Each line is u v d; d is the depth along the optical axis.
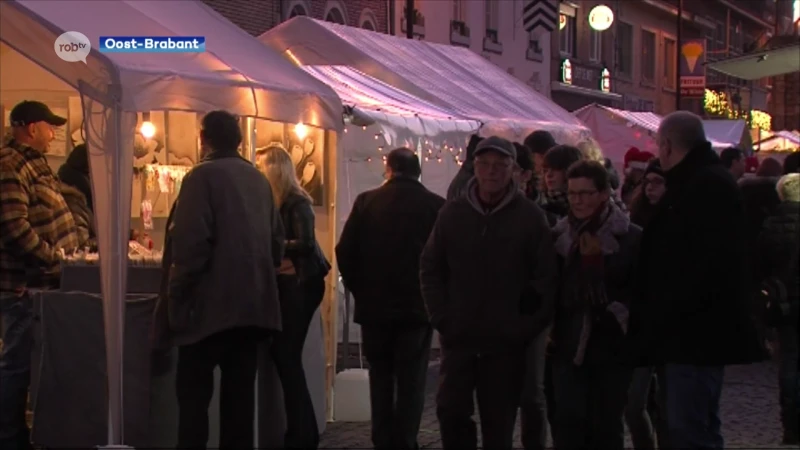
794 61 13.51
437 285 6.47
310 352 8.67
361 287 7.64
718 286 5.89
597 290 6.30
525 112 15.05
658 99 43.72
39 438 7.53
